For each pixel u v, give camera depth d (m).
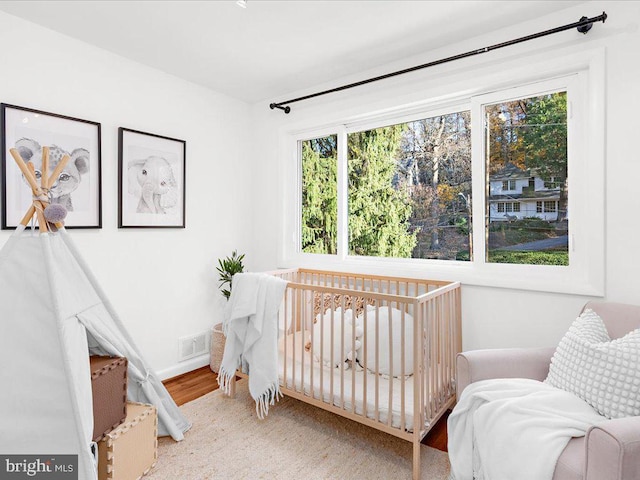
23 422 1.42
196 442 2.02
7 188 2.03
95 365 1.65
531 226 2.19
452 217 2.54
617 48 1.84
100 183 2.44
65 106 2.29
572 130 2.01
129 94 2.62
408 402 1.87
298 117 3.20
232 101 3.39
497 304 2.22
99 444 1.59
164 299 2.86
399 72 2.44
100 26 2.19
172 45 2.42
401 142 2.77
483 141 2.33
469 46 2.30
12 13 2.05
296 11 2.02
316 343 2.35
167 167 2.85
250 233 3.58
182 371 2.97
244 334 2.35
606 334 1.58
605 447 1.07
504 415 1.40
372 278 2.66
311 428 2.17
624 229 1.83
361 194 2.98
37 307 1.47
